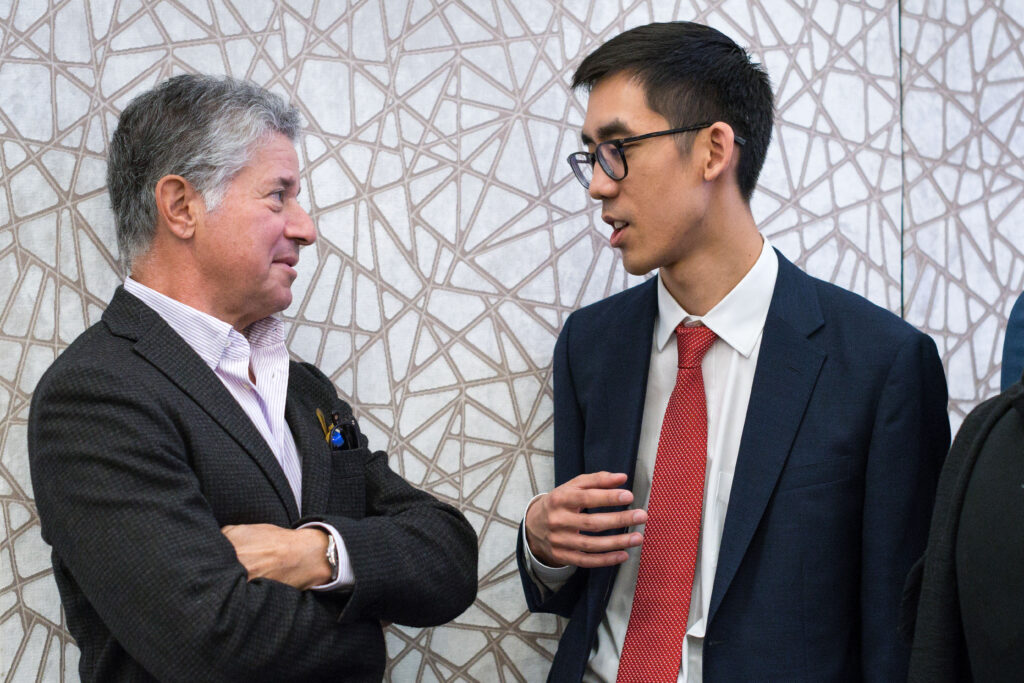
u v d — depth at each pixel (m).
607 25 2.14
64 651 1.85
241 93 1.59
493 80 2.08
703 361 1.76
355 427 1.73
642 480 1.79
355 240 2.00
